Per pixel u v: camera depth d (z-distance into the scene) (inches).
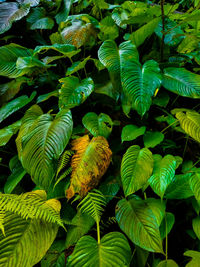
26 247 28.0
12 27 63.4
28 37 66.2
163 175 34.0
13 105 47.9
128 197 38.4
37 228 29.9
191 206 43.3
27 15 64.4
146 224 32.7
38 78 55.9
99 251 29.9
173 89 43.2
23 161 36.3
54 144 36.4
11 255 27.2
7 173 52.6
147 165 34.8
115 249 30.3
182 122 38.3
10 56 49.5
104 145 37.0
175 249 42.8
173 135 50.9
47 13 68.9
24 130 40.9
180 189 37.1
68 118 38.6
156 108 51.4
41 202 31.0
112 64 42.4
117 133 48.9
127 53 44.6
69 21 56.1
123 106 45.0
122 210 35.5
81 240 31.0
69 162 38.8
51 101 58.2
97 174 35.0
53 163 35.9
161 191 32.9
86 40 51.9
